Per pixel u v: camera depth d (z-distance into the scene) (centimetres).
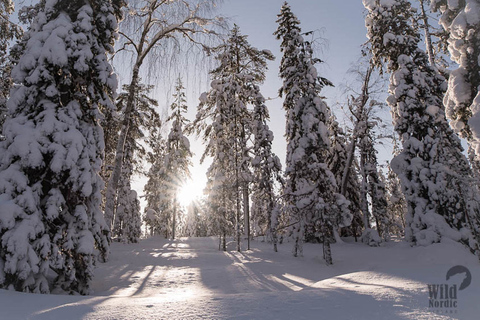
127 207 2400
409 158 1600
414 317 350
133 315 377
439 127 1545
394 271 770
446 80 1869
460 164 1280
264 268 1171
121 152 1345
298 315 367
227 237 2850
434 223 1388
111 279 906
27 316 405
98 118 859
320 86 1684
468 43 1091
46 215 702
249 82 2423
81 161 758
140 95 2217
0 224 630
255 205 2862
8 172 688
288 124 1831
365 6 1928
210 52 1339
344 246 2011
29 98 769
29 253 634
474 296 442
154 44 1375
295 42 1773
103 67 867
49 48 770
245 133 2508
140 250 1728
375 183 2562
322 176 1495
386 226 2505
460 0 1186
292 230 2033
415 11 1886
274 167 2403
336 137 2638
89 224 782
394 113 1744
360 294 473
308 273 1101
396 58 1797
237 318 357
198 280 917
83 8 875
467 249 1227
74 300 518
